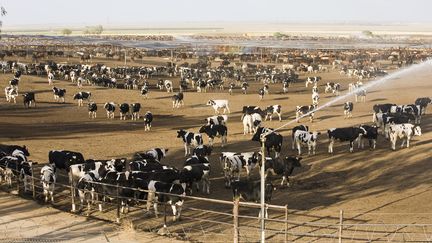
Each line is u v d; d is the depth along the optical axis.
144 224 24.77
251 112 56.00
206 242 22.38
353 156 38.81
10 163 31.17
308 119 55.81
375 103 67.12
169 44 183.62
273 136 38.66
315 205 27.91
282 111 61.69
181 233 23.47
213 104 60.50
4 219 25.08
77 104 63.78
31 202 27.98
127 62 119.38
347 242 22.34
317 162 37.34
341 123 52.88
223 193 30.33
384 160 37.50
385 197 29.33
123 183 26.89
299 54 139.25
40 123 52.41
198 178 29.53
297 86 87.31
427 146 41.41
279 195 29.78
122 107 56.09
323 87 85.81
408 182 32.22
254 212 26.56
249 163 32.06
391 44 192.62
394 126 40.66
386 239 22.66
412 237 22.88
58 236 22.80
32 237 22.66
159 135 48.16
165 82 77.62
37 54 116.88
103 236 22.88
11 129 48.88
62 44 168.38
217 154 40.31
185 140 40.09
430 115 57.69
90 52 134.00
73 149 42.03
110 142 45.00
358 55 133.25
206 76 91.75
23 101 62.84
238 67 112.50
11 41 187.50
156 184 25.84
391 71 102.06
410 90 79.06
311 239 22.77
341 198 29.20
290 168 31.48
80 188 27.22
